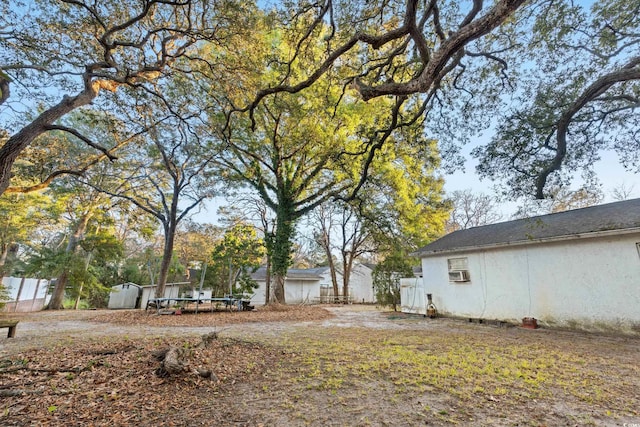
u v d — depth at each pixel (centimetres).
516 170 841
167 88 1080
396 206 1633
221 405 319
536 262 918
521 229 1016
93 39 811
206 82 1091
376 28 809
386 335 755
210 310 1451
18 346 596
